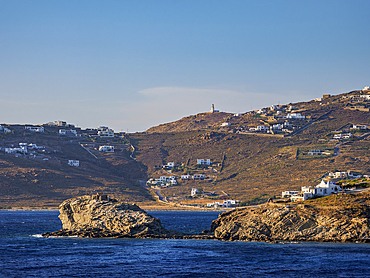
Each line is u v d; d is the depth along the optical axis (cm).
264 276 9188
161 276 9119
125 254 11150
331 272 9525
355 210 13350
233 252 11450
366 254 11156
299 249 11788
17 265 9881
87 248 11950
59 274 9162
